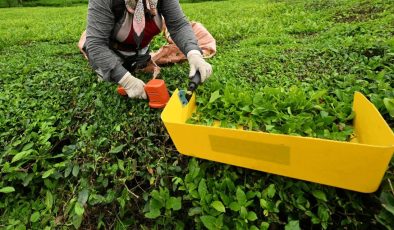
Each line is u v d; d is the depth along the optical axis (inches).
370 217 65.7
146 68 120.0
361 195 67.7
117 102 103.7
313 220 67.0
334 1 225.5
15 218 86.7
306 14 202.2
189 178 77.8
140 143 89.1
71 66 143.6
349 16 183.2
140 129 93.5
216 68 118.3
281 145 62.3
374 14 172.9
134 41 102.0
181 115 84.1
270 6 252.4
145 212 79.5
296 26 174.1
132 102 101.1
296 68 113.0
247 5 296.8
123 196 79.5
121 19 92.8
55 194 88.4
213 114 88.1
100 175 84.4
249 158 69.6
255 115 82.0
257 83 105.2
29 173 91.0
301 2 248.2
